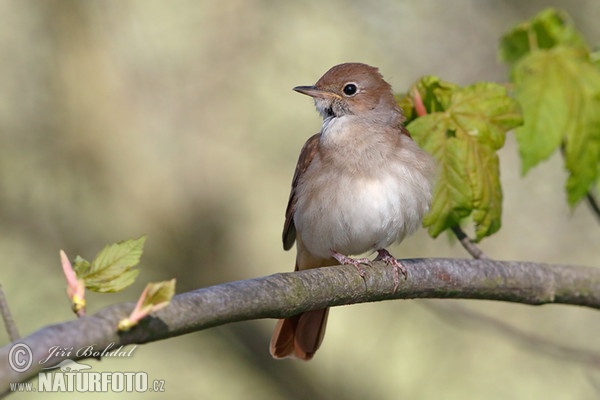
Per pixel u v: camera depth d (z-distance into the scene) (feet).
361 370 44.42
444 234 41.86
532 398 42.52
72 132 46.55
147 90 47.11
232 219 47.47
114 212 46.57
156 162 47.24
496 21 43.34
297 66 45.93
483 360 43.37
